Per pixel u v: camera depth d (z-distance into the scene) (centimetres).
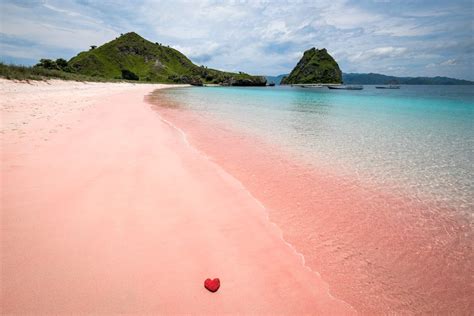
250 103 3052
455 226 488
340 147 1042
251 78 13375
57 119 1125
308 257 381
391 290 330
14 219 395
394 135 1315
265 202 546
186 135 1116
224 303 286
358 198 590
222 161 797
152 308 269
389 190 642
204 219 455
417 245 427
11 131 855
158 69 15500
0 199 446
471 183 695
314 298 307
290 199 568
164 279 308
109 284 292
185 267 332
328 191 620
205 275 323
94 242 360
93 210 441
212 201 525
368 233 455
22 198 457
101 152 750
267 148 983
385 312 298
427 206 564
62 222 399
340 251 400
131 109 1761
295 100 3847
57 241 354
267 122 1605
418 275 360
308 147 1024
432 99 4422
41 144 759
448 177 738
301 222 477
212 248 377
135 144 869
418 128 1540
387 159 902
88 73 13138
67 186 517
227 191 579
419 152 1000
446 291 335
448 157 939
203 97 3988
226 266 343
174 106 2355
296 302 299
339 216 507
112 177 584
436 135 1340
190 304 279
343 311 293
